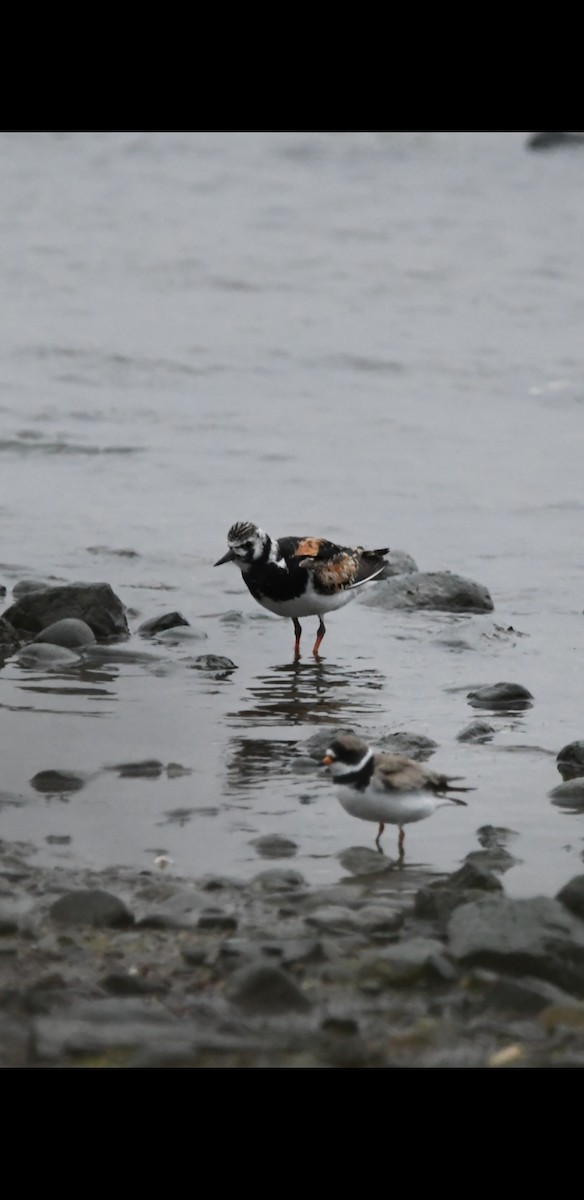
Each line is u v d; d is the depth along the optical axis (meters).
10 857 10.33
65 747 12.66
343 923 9.27
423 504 21.86
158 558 19.17
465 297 35.78
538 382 29.12
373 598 17.83
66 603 16.03
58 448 24.34
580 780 11.84
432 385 29.02
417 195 47.69
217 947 8.92
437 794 10.73
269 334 32.47
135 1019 8.05
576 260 39.34
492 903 9.17
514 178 50.03
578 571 18.92
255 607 17.56
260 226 43.69
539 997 8.30
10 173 51.47
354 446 25.02
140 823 11.09
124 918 9.27
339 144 55.25
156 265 39.03
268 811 11.43
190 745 12.84
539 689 14.59
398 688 14.64
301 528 20.52
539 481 23.12
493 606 17.58
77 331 32.41
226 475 23.17
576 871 10.38
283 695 14.35
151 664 15.20
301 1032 7.98
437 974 8.55
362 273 38.12
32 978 8.49
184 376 29.31
